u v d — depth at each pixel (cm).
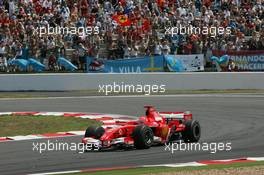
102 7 12531
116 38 11762
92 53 11575
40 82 11231
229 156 4659
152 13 12444
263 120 7088
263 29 11925
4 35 11806
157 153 4797
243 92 10606
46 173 3925
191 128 5366
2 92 11144
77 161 4481
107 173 3838
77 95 10500
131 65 11494
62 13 12244
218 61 11475
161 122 5231
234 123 6850
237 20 12269
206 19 12069
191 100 9475
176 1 12688
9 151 5081
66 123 7112
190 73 11125
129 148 5084
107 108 8700
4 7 12600
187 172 3819
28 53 11606
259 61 11419
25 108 8875
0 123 7175
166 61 11462
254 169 3928
